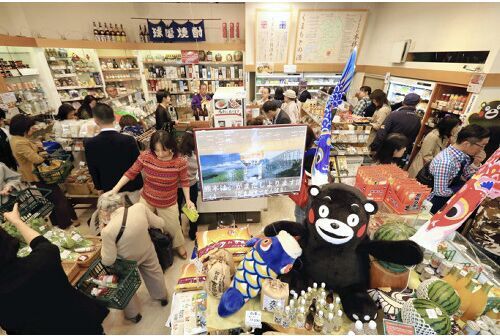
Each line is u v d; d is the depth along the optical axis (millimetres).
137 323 2100
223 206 3084
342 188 1170
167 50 6555
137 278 1804
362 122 3375
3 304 1104
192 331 1336
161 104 4293
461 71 3668
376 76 5910
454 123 2932
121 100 6258
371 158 3289
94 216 2225
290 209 3678
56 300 1262
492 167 931
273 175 1429
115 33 6004
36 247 1277
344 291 1210
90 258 1917
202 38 6297
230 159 1337
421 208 1577
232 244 1609
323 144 1390
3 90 3889
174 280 2514
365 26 6012
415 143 4523
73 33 6180
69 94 5398
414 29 4742
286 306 1120
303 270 1298
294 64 6508
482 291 1106
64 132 3174
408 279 1283
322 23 5984
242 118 2725
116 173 2404
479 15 3461
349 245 1146
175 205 2492
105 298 1568
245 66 6559
